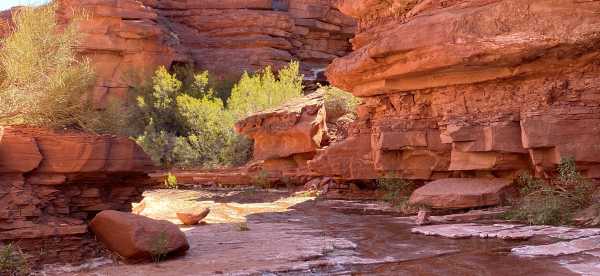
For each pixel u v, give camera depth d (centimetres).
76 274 658
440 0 1315
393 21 1538
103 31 3025
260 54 3412
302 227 1073
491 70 1213
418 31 1254
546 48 1079
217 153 2595
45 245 718
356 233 977
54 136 762
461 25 1177
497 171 1273
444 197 1223
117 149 804
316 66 3672
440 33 1210
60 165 754
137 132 2795
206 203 1595
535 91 1159
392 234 952
